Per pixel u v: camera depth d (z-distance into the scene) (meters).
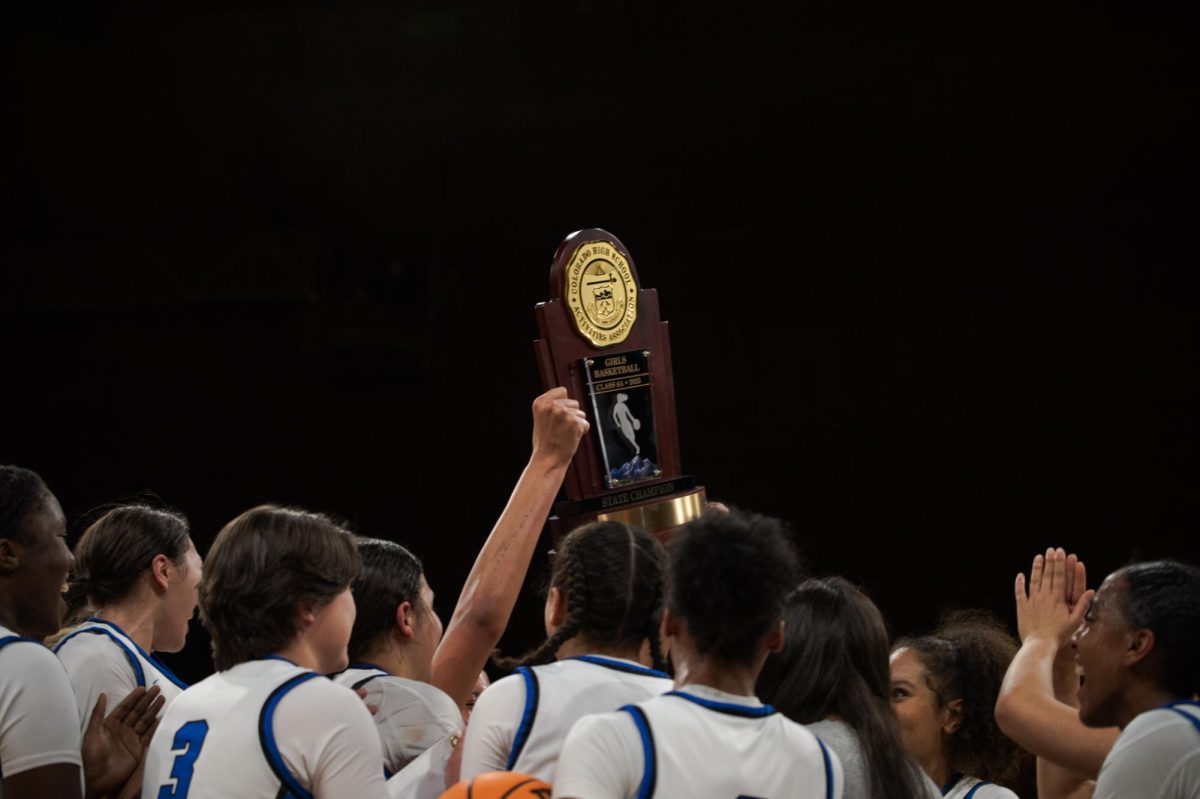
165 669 2.49
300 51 10.67
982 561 10.46
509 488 10.77
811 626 2.14
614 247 2.52
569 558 1.93
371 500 10.86
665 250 10.95
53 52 10.67
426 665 2.45
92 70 10.73
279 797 1.75
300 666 1.89
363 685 2.26
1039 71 10.24
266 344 10.96
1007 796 2.65
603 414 2.45
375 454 10.91
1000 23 10.20
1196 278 10.41
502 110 10.73
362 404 10.96
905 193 10.67
